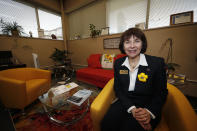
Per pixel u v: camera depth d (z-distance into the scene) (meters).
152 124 0.59
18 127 1.06
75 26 3.55
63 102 1.06
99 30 2.71
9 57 2.08
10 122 0.64
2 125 0.61
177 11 1.76
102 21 2.82
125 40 0.74
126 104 0.69
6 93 1.21
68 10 3.40
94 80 1.97
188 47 1.53
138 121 0.61
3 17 2.22
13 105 1.24
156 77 0.67
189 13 1.50
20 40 2.41
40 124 1.09
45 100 1.10
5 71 1.49
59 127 1.05
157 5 1.94
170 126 0.63
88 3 2.92
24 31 2.63
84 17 3.21
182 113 0.51
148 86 0.68
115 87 0.84
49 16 3.27
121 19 2.48
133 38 0.70
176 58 1.65
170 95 0.71
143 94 0.71
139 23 2.02
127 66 0.77
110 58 2.23
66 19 3.65
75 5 3.16
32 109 1.37
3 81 1.17
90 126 1.06
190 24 1.47
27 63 2.59
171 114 0.63
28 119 1.17
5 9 2.26
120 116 0.69
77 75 2.26
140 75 0.70
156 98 0.65
